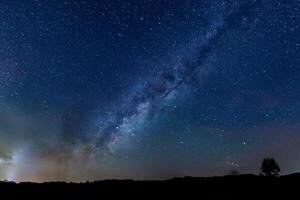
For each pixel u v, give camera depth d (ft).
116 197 82.28
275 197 76.28
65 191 87.15
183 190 87.45
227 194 81.46
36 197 81.25
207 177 103.30
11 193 84.28
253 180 93.76
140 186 92.63
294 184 85.46
